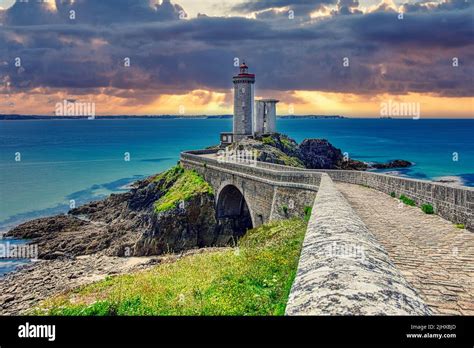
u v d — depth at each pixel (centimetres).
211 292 1209
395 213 1702
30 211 7388
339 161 10206
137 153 17462
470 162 10731
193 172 6141
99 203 7538
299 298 431
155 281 1612
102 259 4594
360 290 423
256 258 1437
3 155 15925
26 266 4394
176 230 4938
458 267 870
